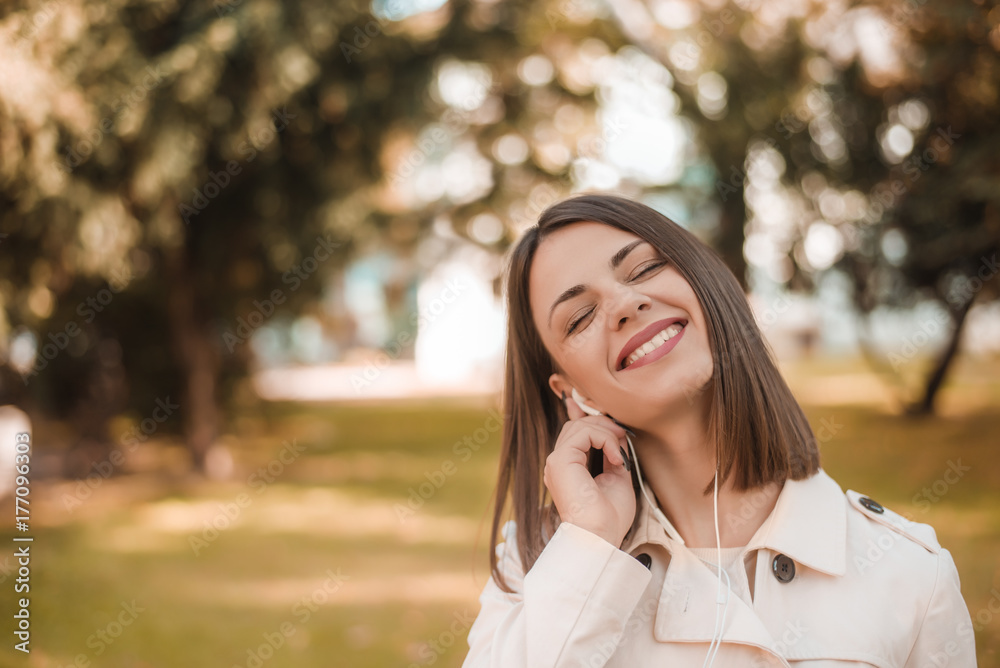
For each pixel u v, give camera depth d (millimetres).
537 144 10852
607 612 1171
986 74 8906
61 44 7406
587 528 1214
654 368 1214
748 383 1222
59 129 7605
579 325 1263
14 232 7875
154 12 8055
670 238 1268
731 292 1266
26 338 9141
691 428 1257
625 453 1302
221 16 8219
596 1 9922
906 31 9258
